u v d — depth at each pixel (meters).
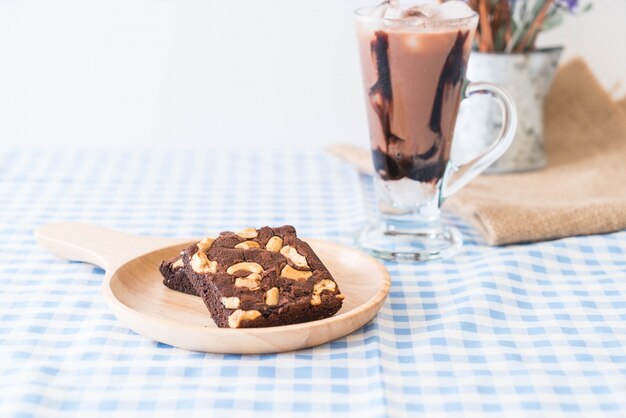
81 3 1.03
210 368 0.52
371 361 0.53
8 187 0.85
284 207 0.80
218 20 1.03
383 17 0.65
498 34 0.86
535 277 0.64
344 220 0.77
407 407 0.49
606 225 0.71
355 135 1.06
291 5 1.02
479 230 0.71
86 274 0.65
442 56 0.65
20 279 0.64
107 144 1.07
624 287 0.63
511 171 0.87
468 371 0.52
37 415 0.48
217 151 0.98
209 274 0.57
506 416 0.48
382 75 0.66
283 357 0.53
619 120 0.93
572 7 0.85
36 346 0.55
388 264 0.67
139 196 0.83
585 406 0.49
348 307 0.58
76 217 0.77
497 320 0.58
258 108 1.06
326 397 0.50
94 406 0.49
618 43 1.02
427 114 0.67
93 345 0.54
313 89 1.05
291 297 0.55
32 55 1.04
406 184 0.69
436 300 0.61
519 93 0.85
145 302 0.59
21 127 1.07
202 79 1.05
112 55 1.04
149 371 0.52
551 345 0.55
